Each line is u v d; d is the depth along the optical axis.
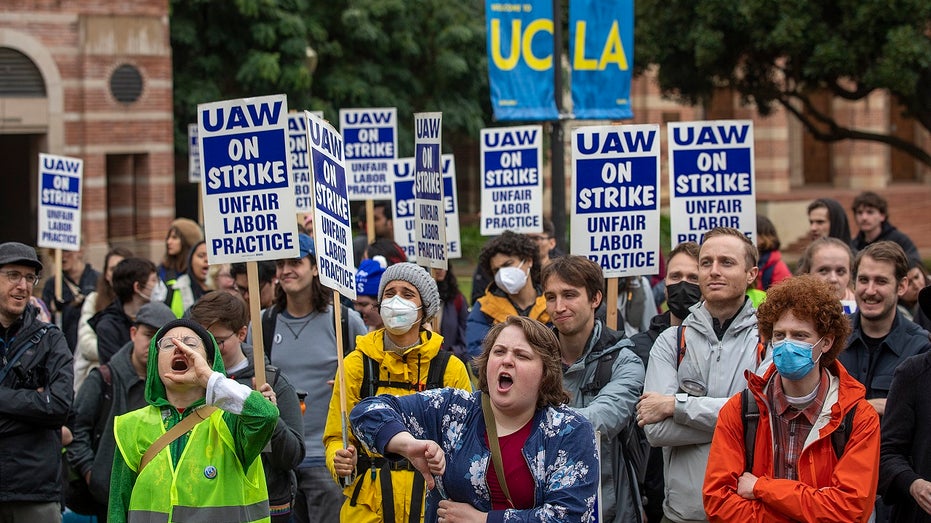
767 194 46.81
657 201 9.64
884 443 6.91
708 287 7.39
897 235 14.34
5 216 35.31
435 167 9.83
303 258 9.18
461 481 5.55
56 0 30.61
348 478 7.25
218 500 6.26
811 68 27.19
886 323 8.31
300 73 34.88
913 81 26.31
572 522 5.39
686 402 7.12
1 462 8.06
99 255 31.22
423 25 38.28
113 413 8.67
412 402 5.74
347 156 15.29
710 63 28.44
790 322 6.04
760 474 6.20
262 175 8.24
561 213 18.55
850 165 50.53
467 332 10.30
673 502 7.34
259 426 6.14
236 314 7.79
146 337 8.46
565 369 7.57
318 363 9.24
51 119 30.73
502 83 17.58
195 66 35.59
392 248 11.68
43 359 8.23
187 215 39.25
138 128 31.89
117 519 6.38
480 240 40.97
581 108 17.77
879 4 26.08
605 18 17.66
